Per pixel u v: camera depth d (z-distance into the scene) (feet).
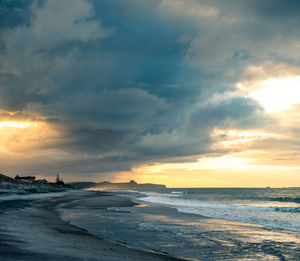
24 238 30.25
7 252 21.91
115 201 128.57
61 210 80.64
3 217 50.29
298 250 31.91
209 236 39.99
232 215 68.80
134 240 36.35
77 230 42.55
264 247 33.22
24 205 89.20
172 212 75.66
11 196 150.71
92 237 36.68
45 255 22.06
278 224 53.11
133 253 27.96
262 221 57.62
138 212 75.41
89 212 74.64
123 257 25.17
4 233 32.50
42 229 40.34
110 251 27.73
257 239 38.01
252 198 171.94
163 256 27.81
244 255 29.50
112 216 64.69
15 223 43.91
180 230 44.93
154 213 72.84
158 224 51.67
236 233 42.65
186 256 28.50
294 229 47.11
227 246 33.55
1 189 200.44
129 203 114.83
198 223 53.57
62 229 42.47
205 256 28.81
